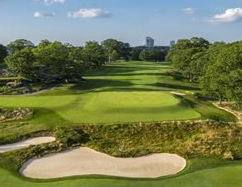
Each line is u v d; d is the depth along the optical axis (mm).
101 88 80062
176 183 29031
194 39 167500
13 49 133375
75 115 46625
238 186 28000
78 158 35750
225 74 59375
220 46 94312
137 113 46312
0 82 77625
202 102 62031
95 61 133625
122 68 134625
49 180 29734
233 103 62719
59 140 39312
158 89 80812
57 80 86938
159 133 41281
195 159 35250
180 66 108875
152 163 34469
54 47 90062
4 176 30625
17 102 54281
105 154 36875
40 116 47438
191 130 41969
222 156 36156
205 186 28094
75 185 28484
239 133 41750
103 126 42375
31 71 81250
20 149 36969
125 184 28875
